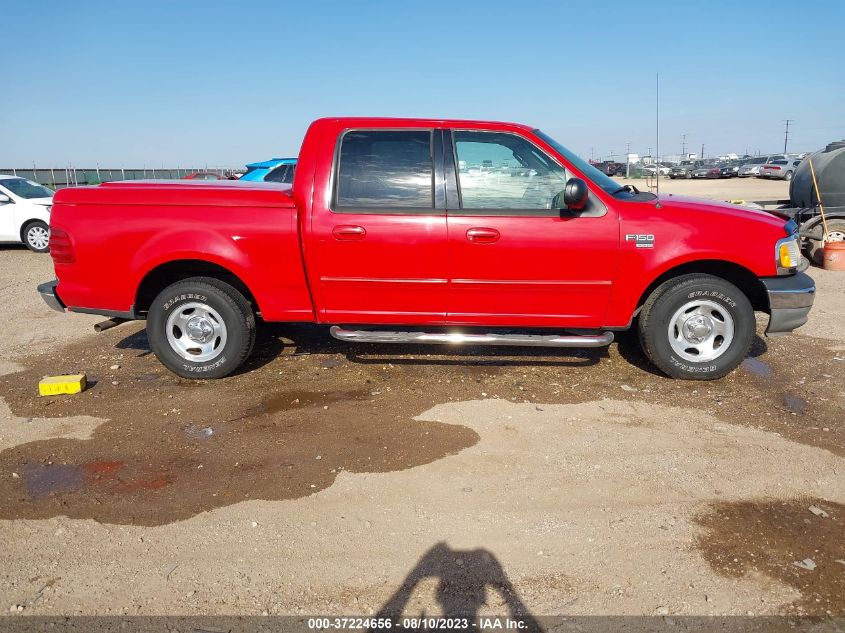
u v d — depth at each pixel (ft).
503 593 8.29
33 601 8.14
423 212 14.56
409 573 8.69
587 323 15.15
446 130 14.83
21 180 41.96
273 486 10.95
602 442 12.50
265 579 8.58
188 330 15.60
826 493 10.66
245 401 14.58
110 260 14.94
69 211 15.02
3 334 20.35
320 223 14.67
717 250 14.39
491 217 14.44
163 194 14.85
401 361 17.21
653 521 9.86
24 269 34.17
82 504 10.39
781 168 142.92
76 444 12.50
